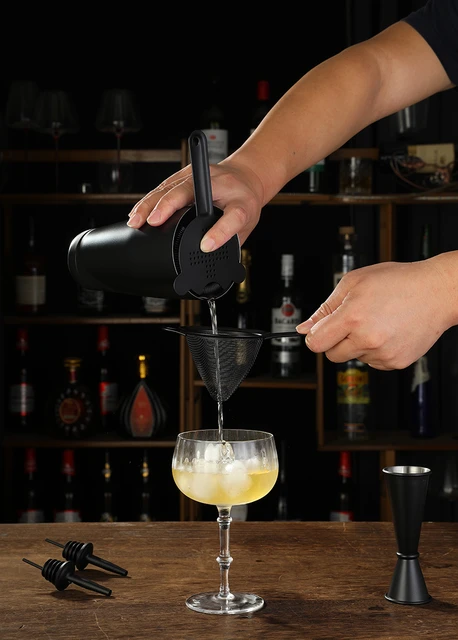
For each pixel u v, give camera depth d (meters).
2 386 2.79
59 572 1.12
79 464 2.92
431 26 1.47
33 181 2.93
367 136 2.88
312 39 2.93
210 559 1.26
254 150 1.28
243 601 1.09
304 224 2.94
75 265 1.19
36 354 2.95
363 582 1.16
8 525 1.43
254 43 2.93
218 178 1.16
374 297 1.10
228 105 2.94
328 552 1.29
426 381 2.74
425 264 1.12
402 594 1.09
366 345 1.11
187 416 2.67
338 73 1.38
